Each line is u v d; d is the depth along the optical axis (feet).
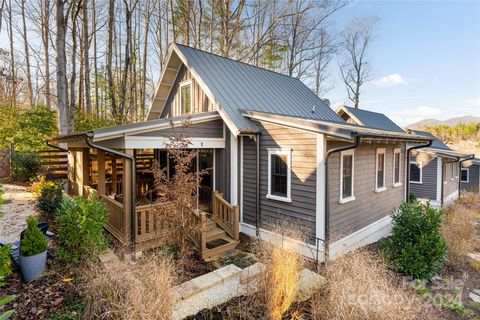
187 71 34.53
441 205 45.44
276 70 74.59
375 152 28.53
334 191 21.88
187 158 19.20
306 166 21.66
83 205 17.02
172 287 14.07
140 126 20.89
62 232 16.30
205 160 29.07
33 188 32.04
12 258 15.99
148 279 12.39
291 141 22.63
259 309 14.06
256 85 34.14
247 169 26.25
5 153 40.16
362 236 26.12
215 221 25.04
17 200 28.91
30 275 14.79
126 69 54.54
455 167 57.82
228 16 56.49
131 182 20.94
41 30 65.05
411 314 12.30
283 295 13.83
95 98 66.64
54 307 12.84
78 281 14.88
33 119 47.39
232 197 26.53
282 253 15.60
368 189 27.30
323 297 14.20
